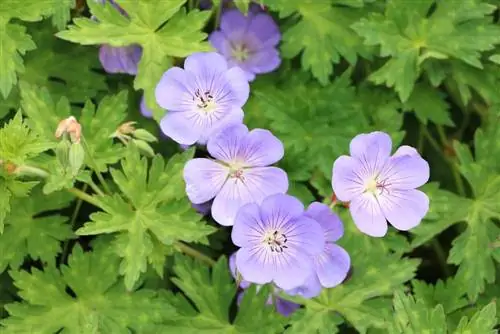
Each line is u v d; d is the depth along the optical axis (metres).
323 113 0.82
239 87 0.73
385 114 0.84
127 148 0.77
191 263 0.79
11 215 0.79
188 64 0.73
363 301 0.78
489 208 0.81
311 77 0.84
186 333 0.77
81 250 0.78
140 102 0.83
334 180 0.71
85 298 0.78
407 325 0.76
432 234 0.81
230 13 0.84
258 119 0.83
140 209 0.77
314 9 0.84
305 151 0.81
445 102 0.85
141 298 0.78
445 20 0.83
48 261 0.78
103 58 0.81
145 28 0.80
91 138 0.79
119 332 0.77
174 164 0.77
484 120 0.86
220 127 0.70
